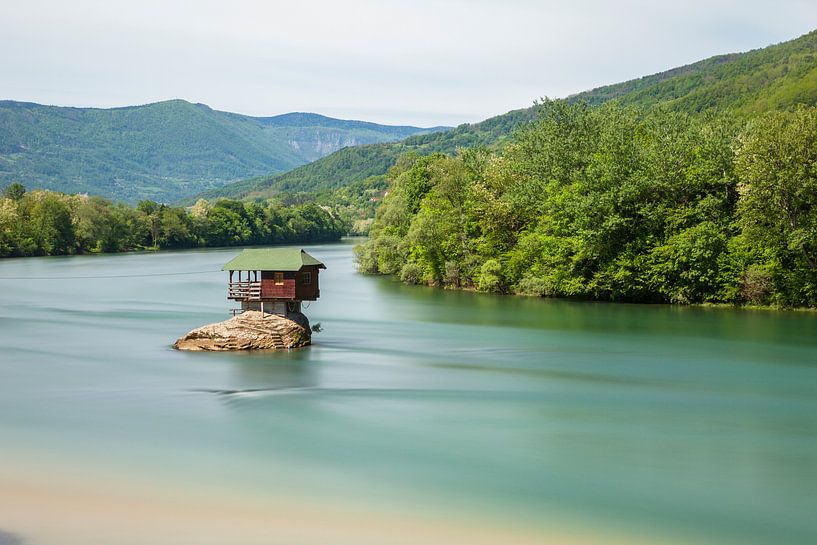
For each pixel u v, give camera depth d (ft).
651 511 105.50
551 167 390.21
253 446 132.46
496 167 429.38
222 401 164.14
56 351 224.12
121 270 559.38
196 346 225.56
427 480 116.16
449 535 97.19
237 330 225.97
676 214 334.44
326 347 232.73
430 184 502.38
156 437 137.69
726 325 275.80
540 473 119.96
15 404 161.07
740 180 323.98
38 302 354.54
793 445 135.54
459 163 438.81
